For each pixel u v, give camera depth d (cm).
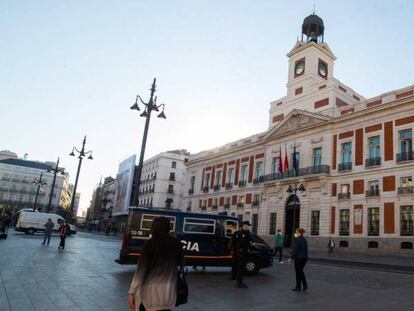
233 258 1166
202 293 897
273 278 1252
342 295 933
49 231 2159
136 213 1273
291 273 1441
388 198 2983
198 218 1320
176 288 407
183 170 7912
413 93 3005
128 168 6400
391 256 2783
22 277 962
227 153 5106
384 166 3073
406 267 1988
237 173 4850
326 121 3619
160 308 389
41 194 10412
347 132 3472
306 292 966
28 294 768
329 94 3969
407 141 2984
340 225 3306
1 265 1152
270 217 4091
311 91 4203
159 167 7688
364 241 3055
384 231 2945
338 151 3503
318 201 3547
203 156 5647
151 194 7750
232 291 942
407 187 2862
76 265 1277
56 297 757
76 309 670
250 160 4681
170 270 405
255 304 788
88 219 13488
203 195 5434
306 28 4788
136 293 392
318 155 3731
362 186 3206
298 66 4619
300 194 3728
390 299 888
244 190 4616
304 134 3897
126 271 1221
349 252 3131
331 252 3105
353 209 3225
